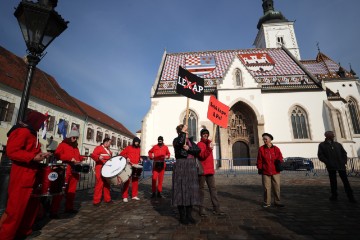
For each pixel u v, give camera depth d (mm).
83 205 6449
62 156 5656
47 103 26000
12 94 21078
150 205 6375
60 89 33312
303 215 4977
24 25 4551
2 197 4023
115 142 46188
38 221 4660
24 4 4406
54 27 4832
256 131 24734
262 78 27641
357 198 6992
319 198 7074
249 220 4621
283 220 4590
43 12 4570
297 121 24953
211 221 4586
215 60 31422
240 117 25984
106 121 45156
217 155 23875
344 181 6523
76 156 5875
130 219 4844
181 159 4688
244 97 24672
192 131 24922
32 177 3648
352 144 24281
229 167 17875
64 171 4770
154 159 8039
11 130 3660
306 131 24469
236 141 25438
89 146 35375
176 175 4574
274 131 24516
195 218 4852
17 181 3482
